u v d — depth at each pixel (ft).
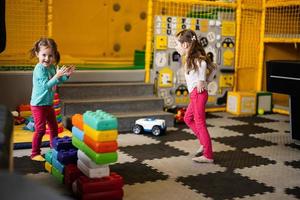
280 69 15.65
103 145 9.68
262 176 12.24
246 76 23.91
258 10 23.68
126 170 12.39
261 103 22.39
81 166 10.52
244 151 14.90
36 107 12.75
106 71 19.90
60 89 18.07
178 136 16.79
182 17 21.12
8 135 7.46
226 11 22.68
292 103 15.65
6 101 17.89
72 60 22.59
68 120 17.03
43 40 12.70
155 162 13.25
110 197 9.95
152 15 20.54
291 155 14.57
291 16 23.41
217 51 22.50
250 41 23.73
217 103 22.80
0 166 6.01
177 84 21.31
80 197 9.86
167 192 10.72
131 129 17.66
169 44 20.89
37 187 4.65
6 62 18.29
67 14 24.30
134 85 19.75
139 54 23.34
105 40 25.57
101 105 17.99
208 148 13.32
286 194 10.84
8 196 4.37
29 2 18.31
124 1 25.71
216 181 11.68
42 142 14.34
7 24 18.10
